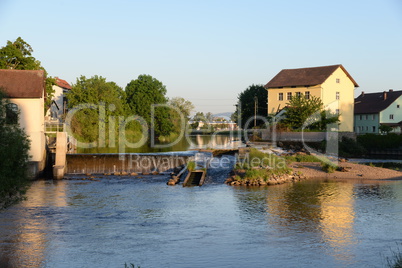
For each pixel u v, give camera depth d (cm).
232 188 3834
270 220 2639
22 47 6819
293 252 2011
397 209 2948
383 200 3266
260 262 1872
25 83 4512
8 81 4509
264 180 4112
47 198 3319
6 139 2144
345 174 4650
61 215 2756
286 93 8238
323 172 4747
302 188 3834
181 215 2766
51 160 5016
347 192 3631
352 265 1830
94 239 2222
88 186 3931
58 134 4688
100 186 3934
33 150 4462
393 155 7281
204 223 2566
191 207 3011
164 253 1995
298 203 3148
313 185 4012
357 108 10369
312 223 2564
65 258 1925
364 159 6469
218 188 3831
